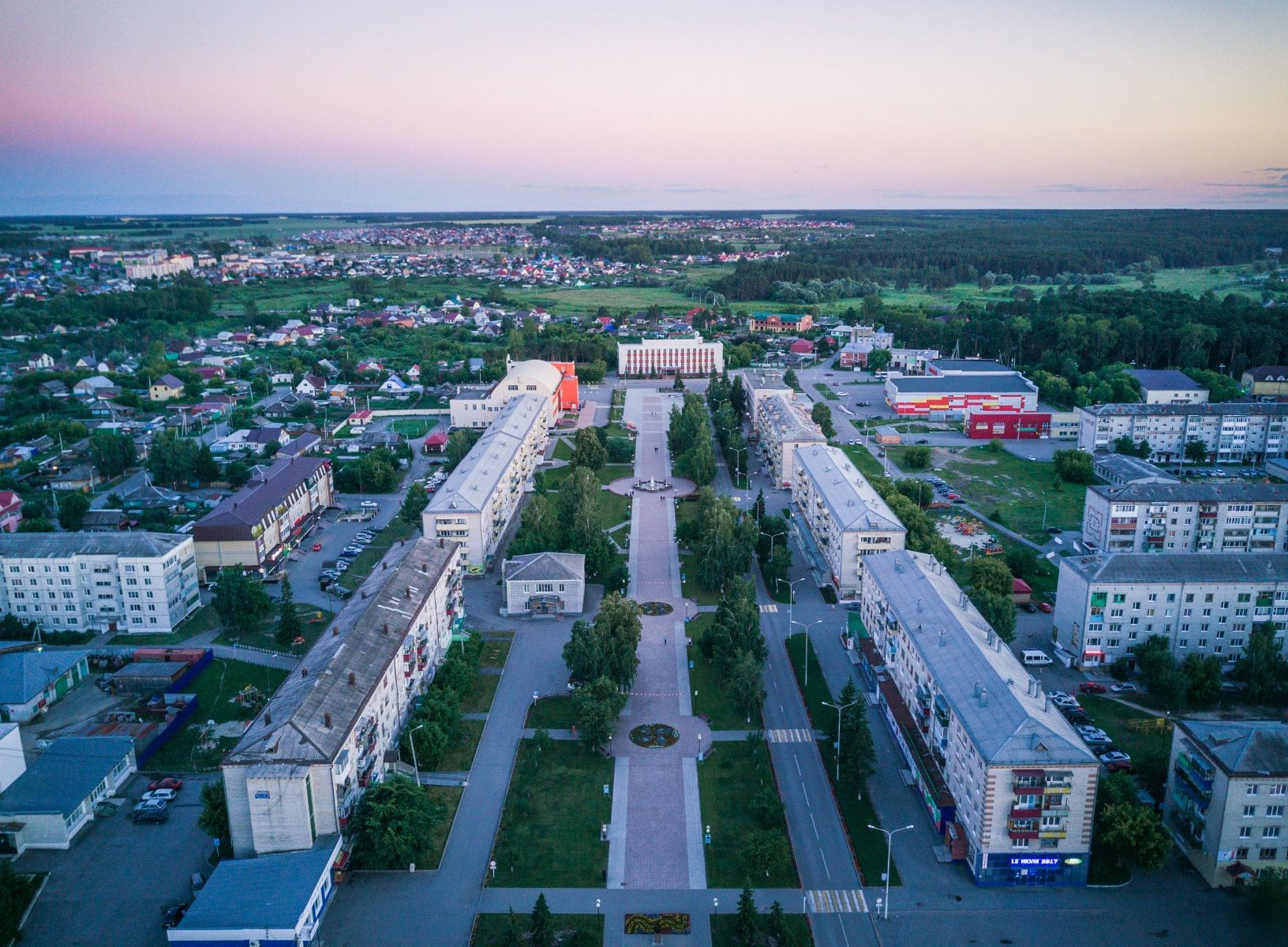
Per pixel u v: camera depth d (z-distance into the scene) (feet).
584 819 492.13
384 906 428.97
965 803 460.55
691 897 435.94
